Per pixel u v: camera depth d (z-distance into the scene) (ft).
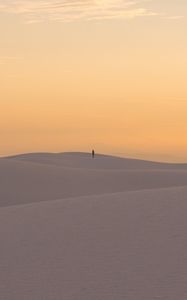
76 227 57.93
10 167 171.83
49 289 41.88
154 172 189.67
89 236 54.19
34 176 165.78
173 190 68.80
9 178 161.27
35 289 42.16
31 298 40.47
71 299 39.55
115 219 58.65
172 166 325.62
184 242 48.70
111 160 323.37
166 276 41.88
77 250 50.65
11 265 48.78
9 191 151.53
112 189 166.91
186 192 65.92
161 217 56.65
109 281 42.16
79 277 43.78
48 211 67.31
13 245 54.70
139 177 181.06
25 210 70.23
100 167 297.53
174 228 52.75
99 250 49.80
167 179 182.70
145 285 40.57
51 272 45.68
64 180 166.50
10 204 141.69
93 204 67.10
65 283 42.80
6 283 44.19
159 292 38.96
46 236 56.34
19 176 163.84
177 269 43.11
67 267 46.50
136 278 42.14
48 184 160.86
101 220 59.21
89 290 40.86
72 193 155.74
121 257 47.24
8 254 52.08
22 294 41.39
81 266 46.32
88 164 302.45
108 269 44.80
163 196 65.36
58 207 68.85
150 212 58.95
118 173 184.65
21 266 48.19
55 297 40.19
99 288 41.01
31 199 146.82
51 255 50.26
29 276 45.34
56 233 56.90
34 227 60.39
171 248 47.70
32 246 53.62
